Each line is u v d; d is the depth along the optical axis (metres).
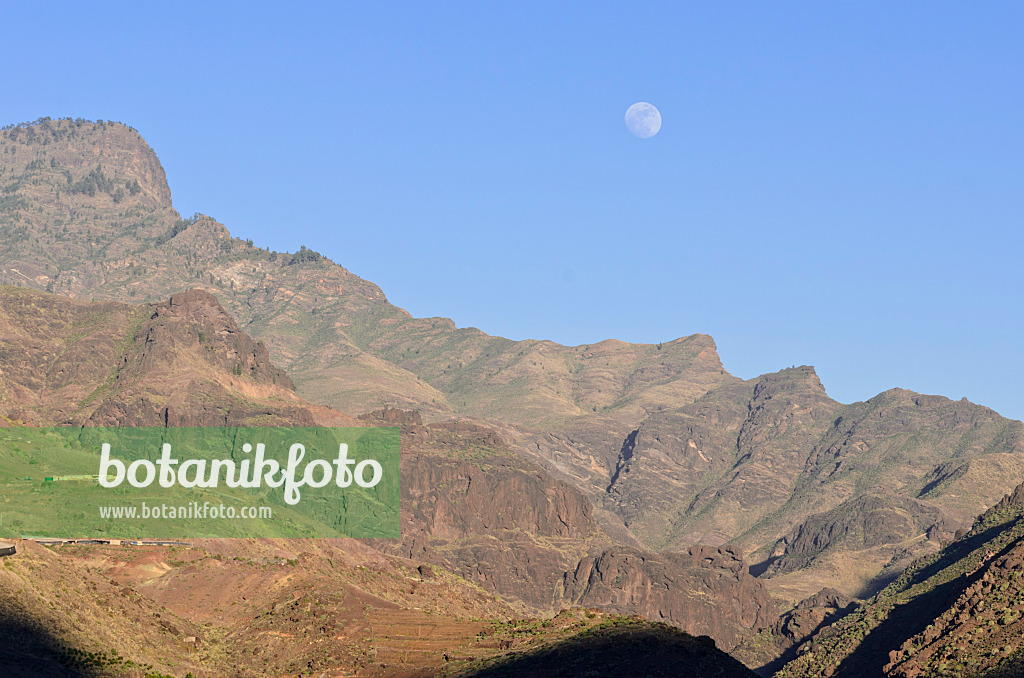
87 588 161.62
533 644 173.88
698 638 168.00
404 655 178.50
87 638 143.75
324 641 180.50
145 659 150.75
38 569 157.38
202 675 155.88
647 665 158.62
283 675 173.12
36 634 137.00
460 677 164.38
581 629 177.25
